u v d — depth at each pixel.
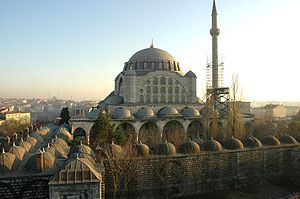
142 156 44.09
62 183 27.91
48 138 60.94
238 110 74.69
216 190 47.16
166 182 43.91
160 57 107.62
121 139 61.66
